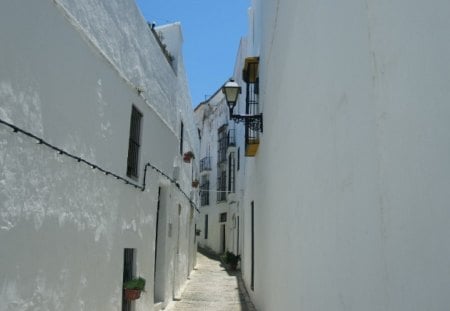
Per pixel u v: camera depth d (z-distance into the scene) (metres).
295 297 4.47
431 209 1.56
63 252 4.22
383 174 2.01
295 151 4.63
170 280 9.98
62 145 4.22
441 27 1.52
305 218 3.96
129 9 6.51
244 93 15.41
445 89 1.49
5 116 3.28
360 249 2.33
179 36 10.93
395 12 1.90
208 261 22.80
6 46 3.27
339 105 2.81
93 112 5.02
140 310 6.96
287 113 5.33
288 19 5.34
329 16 3.13
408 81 1.76
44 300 3.84
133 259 6.81
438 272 1.50
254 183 11.16
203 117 33.50
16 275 3.41
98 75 5.18
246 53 15.68
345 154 2.65
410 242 1.71
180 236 11.78
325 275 3.13
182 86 11.85
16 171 3.42
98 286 5.15
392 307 1.87
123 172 6.15
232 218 23.81
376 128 2.11
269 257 7.23
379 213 2.05
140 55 7.13
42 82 3.82
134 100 6.78
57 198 4.11
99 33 5.21
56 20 4.09
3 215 3.26
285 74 5.55
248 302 10.34
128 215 6.39
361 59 2.35
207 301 10.32
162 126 8.89
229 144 24.17
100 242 5.22
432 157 1.56
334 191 2.90
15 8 3.39
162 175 8.77
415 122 1.70
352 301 2.46
